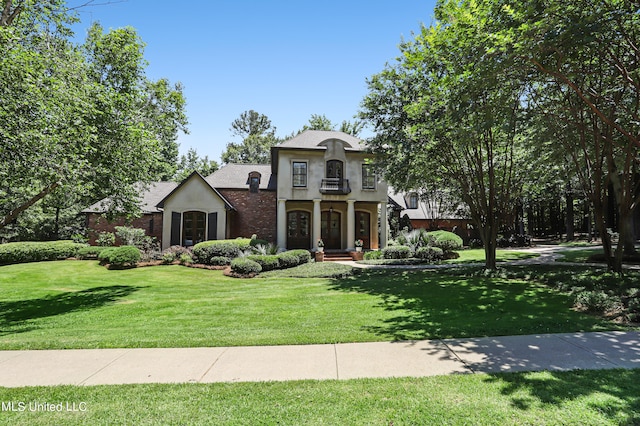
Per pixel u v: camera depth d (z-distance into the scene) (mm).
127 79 13250
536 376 3914
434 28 9617
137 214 13586
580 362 4371
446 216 31516
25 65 8070
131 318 7988
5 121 7559
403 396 3484
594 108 7215
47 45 10461
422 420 3021
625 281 9633
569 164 13898
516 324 6340
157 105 15711
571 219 31516
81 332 6773
